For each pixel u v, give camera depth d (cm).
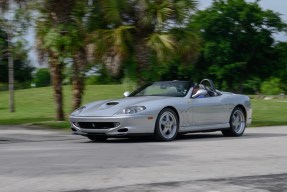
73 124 1222
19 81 7744
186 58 2020
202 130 1306
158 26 1933
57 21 1914
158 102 1201
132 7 1928
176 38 1956
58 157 898
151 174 716
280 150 1002
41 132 1608
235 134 1398
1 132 1606
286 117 2461
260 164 811
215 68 6819
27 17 2055
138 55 1961
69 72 2027
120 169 760
